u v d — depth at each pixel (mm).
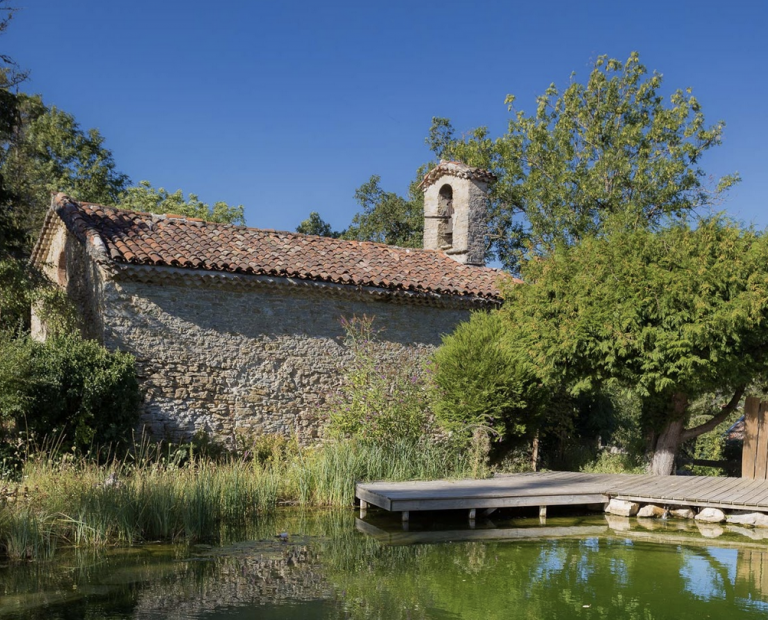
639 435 19984
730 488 12953
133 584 7625
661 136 29625
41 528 9062
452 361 15258
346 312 16875
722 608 6977
